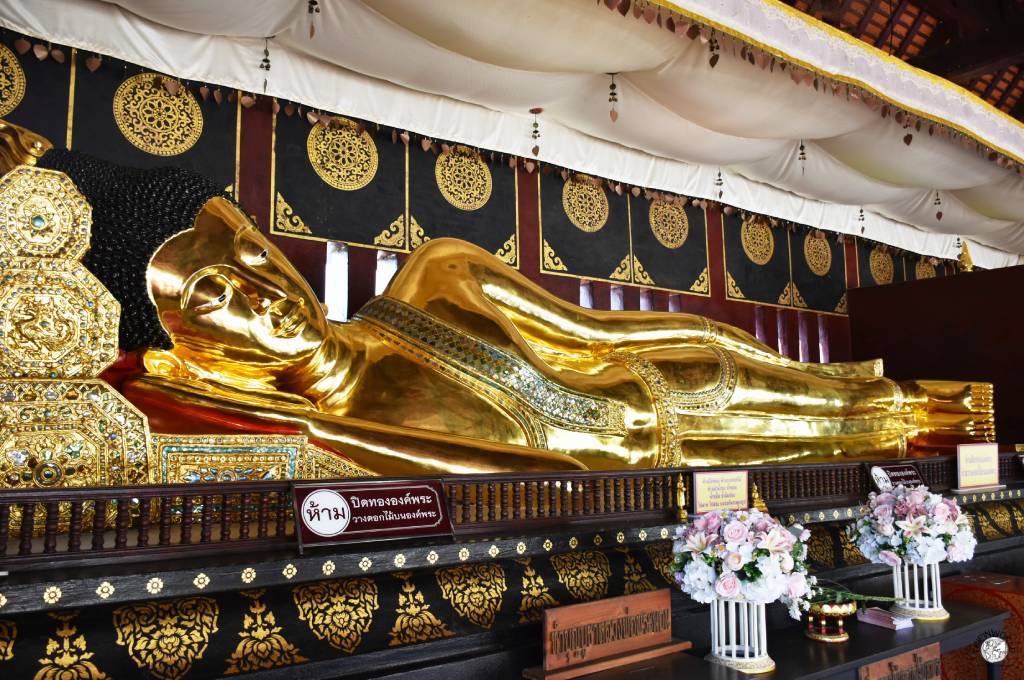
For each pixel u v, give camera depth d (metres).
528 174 5.52
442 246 4.23
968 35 7.71
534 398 3.79
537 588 2.49
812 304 7.24
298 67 4.32
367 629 2.12
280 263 3.33
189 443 2.54
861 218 7.30
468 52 3.87
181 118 4.19
